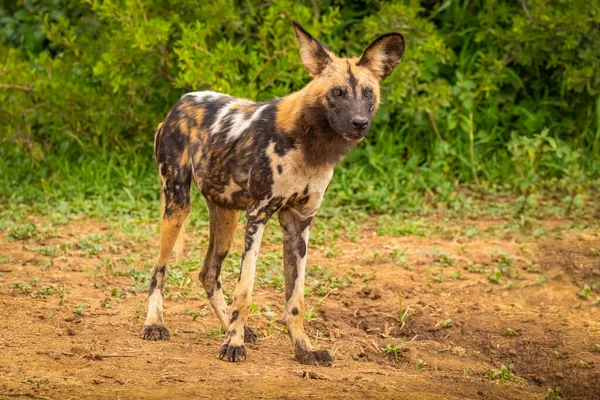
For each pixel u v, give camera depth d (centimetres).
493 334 1129
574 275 1335
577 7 1858
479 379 1005
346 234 1572
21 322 1019
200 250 1420
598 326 1141
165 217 1041
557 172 1889
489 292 1272
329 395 830
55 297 1137
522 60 1909
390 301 1215
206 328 1059
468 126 1880
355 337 1103
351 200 1752
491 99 1959
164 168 1049
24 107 1866
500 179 1878
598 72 1880
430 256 1418
